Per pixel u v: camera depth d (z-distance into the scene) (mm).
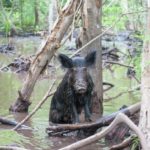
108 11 23297
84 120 9875
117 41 36750
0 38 40656
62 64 9727
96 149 8039
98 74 11344
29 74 11383
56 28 11180
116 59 24516
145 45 7105
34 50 29750
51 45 11266
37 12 49750
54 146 8203
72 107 9625
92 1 11172
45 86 15273
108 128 7094
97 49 11305
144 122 6992
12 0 47719
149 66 7031
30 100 12695
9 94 13500
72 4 11031
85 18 11219
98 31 11266
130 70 18906
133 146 7355
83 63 9617
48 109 11648
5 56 26172
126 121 6926
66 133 8992
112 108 11969
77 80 9297
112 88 15508
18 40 39219
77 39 11594
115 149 7547
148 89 7023
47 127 9234
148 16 7098
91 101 9992
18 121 10164
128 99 13406
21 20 48844
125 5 27984
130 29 36562
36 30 46094
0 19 43844
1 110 11344
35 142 8453
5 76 17797
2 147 7270
